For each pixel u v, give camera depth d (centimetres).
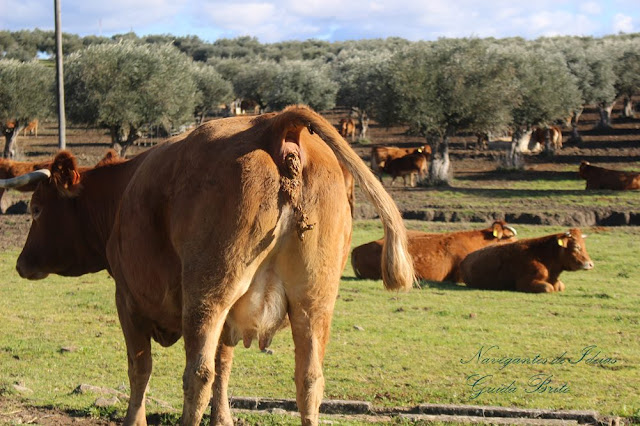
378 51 8619
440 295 1529
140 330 564
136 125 4472
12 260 1972
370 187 460
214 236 450
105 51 4400
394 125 4144
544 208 2916
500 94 3953
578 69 5297
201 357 444
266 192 447
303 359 467
